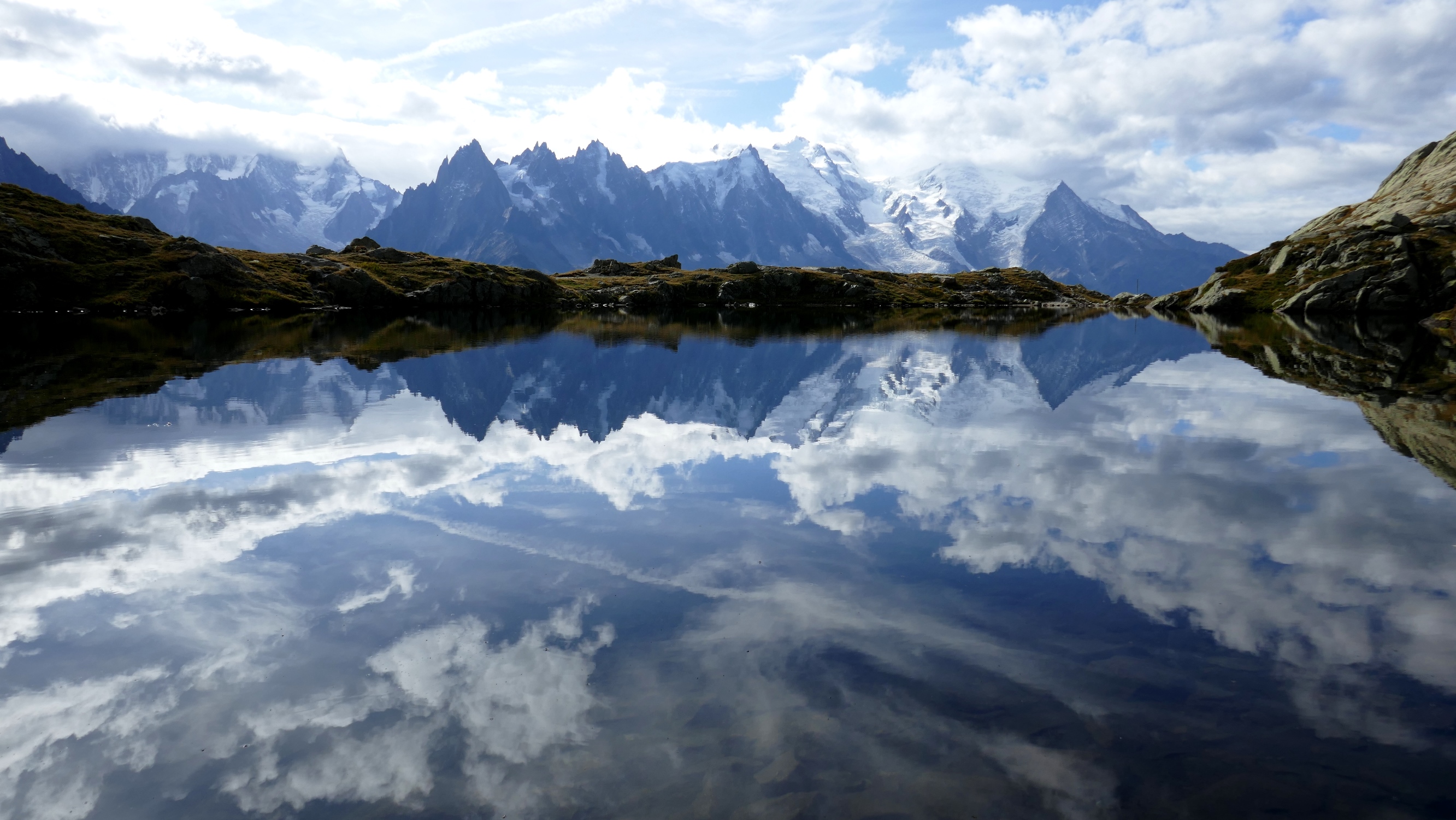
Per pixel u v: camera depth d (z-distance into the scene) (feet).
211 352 210.38
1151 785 28.91
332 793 28.99
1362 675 36.63
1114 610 44.29
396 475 77.61
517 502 67.31
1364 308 377.09
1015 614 43.86
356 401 127.03
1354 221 499.92
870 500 67.97
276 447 91.09
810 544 55.98
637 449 91.09
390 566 51.90
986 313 530.27
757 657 38.93
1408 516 61.62
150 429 101.71
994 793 28.60
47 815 27.84
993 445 93.30
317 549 55.11
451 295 547.49
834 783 29.22
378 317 414.41
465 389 143.64
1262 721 32.96
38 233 424.05
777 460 85.05
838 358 209.87
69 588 48.11
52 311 371.56
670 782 29.40
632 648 40.04
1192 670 37.24
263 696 35.65
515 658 39.06
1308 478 75.00
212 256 460.55
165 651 39.91
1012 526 59.88
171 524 61.16
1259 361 191.21
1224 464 81.97
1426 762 29.91
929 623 42.60
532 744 31.91
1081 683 36.14
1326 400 125.39
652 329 335.67
